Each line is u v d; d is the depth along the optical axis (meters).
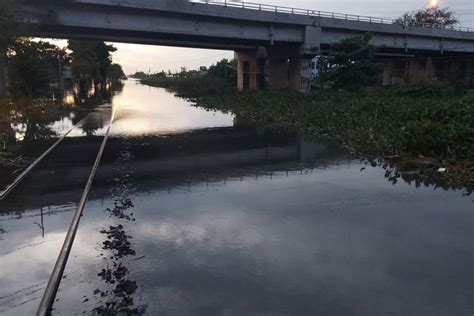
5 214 8.24
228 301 4.95
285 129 23.70
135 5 35.03
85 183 10.77
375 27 49.25
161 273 5.68
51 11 32.28
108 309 4.77
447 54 60.28
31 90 32.16
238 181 11.19
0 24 26.02
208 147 17.08
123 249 6.48
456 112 18.36
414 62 65.94
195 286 5.31
